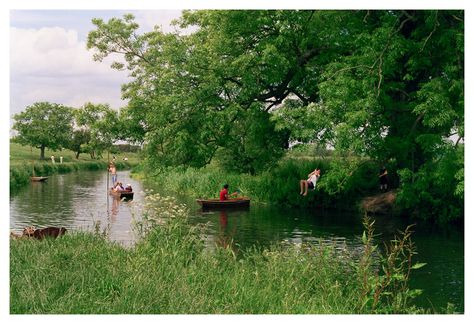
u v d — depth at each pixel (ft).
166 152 91.76
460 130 64.54
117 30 122.42
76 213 91.66
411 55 77.97
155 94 94.63
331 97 72.28
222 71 86.69
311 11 85.76
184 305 30.32
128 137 97.09
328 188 77.10
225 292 34.30
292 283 35.27
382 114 76.38
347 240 66.80
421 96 69.67
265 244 63.82
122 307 29.66
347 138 68.23
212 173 124.16
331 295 35.40
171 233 46.57
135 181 167.94
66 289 32.01
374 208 89.51
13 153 285.64
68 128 290.15
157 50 115.03
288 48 89.30
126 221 81.30
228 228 75.97
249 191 110.52
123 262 38.40
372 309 33.63
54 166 217.97
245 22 86.58
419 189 78.13
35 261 36.24
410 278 48.39
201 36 91.15
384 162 83.61
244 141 103.35
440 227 76.84
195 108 86.89
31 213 92.22
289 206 100.99
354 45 81.46
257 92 89.30
